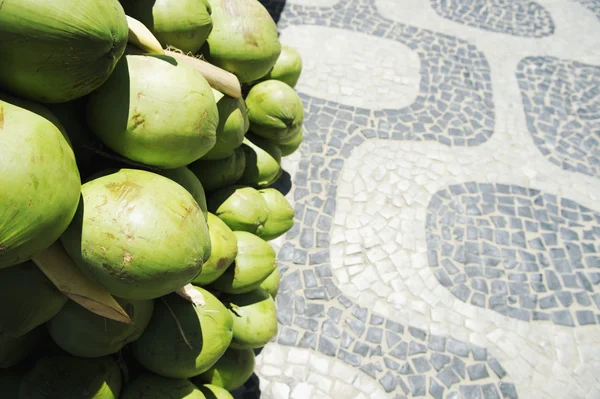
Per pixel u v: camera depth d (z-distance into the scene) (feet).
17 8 3.48
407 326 10.23
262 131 8.63
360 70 15.72
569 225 12.36
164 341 5.40
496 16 18.44
